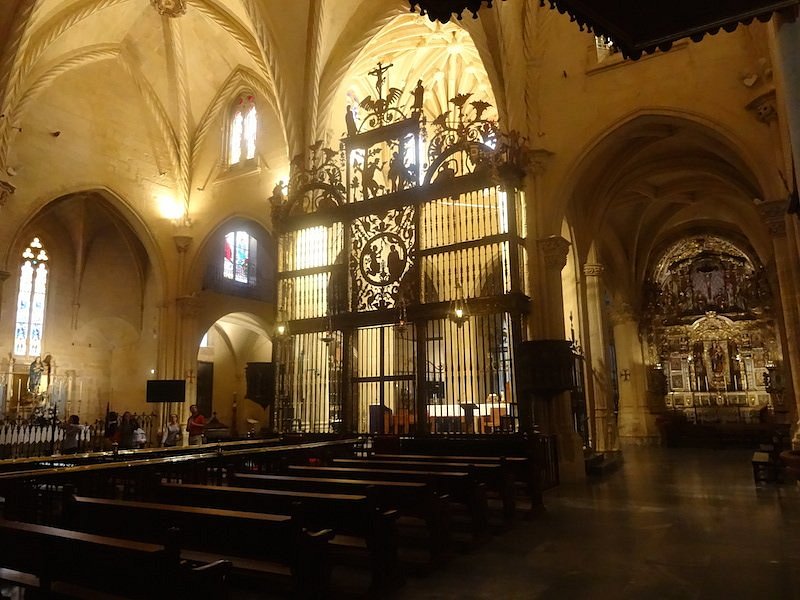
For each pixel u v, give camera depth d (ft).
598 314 57.36
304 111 54.65
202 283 68.33
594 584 17.15
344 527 16.96
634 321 81.56
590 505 30.14
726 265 88.99
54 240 76.64
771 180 36.65
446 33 59.26
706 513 27.50
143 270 80.79
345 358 46.34
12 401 69.82
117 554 11.22
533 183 43.96
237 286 81.41
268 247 71.36
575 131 43.96
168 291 65.05
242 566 15.02
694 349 88.48
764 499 31.27
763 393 83.05
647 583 17.12
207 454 29.53
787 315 35.99
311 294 50.49
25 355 72.13
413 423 44.88
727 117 38.55
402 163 47.37
